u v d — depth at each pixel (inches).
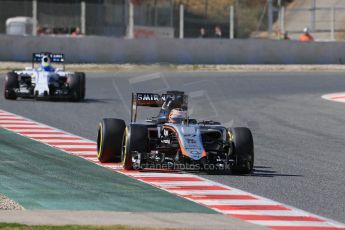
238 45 5940.0
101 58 5511.8
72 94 3425.2
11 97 3435.0
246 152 1800.0
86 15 6673.2
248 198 1557.6
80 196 1531.7
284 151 2272.4
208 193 1594.5
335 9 7623.0
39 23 6619.1
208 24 7495.1
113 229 1198.9
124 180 1716.3
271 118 3093.0
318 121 3036.4
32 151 2127.2
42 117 2903.5
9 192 1562.5
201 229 1246.3
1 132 2495.1
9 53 5270.7
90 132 2539.4
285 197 1587.1
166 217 1346.0
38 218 1305.4
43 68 3459.6
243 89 4237.2
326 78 5054.1
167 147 1818.4
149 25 7047.2
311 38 6673.2
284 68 5787.4
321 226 1327.5
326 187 1718.8
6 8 6619.1
